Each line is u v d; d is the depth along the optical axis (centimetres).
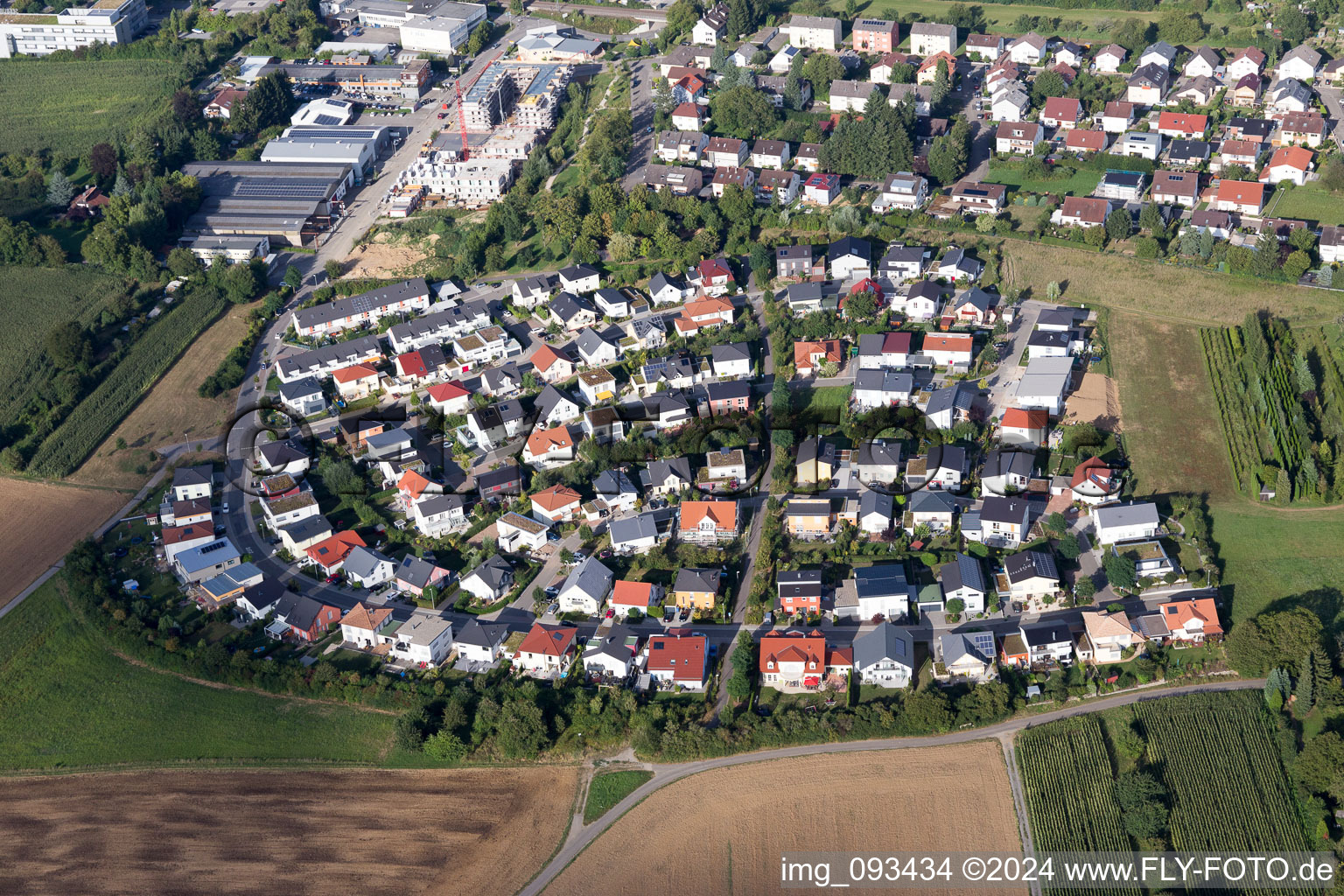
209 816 17112
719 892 15562
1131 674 17825
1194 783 16388
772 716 17612
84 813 17300
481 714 17912
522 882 15925
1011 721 17425
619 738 17675
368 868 16225
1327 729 16712
